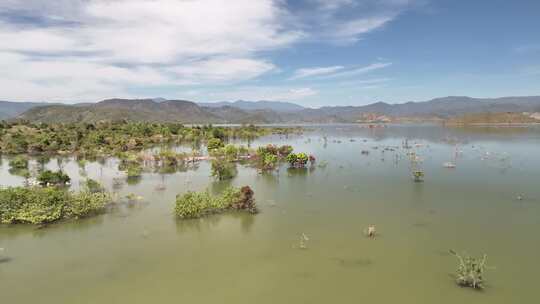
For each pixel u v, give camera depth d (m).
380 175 78.12
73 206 47.69
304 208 52.44
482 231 41.50
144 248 37.94
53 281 31.16
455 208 51.19
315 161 101.94
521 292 27.89
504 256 34.50
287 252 36.44
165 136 183.50
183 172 86.38
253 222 46.09
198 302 27.58
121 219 47.56
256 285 29.91
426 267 32.56
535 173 76.19
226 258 35.25
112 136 158.12
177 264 34.06
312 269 32.59
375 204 54.12
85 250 37.56
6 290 29.78
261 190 65.19
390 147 140.62
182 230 43.31
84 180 76.38
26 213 44.31
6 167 98.25
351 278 30.77
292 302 27.30
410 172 81.00
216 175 77.81
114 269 33.22
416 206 52.62
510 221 44.91
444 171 81.50
